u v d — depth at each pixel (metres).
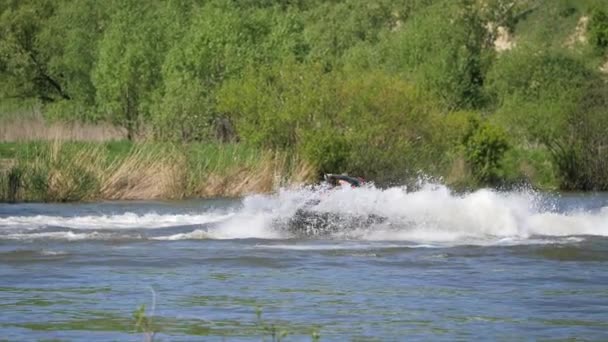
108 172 100.25
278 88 118.75
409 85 120.06
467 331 40.41
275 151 113.69
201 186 102.44
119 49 149.12
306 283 50.34
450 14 198.25
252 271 53.84
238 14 143.62
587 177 132.88
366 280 51.22
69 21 178.12
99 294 47.53
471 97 175.00
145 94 146.62
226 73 138.00
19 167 97.62
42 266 55.22
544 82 169.62
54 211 85.50
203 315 43.00
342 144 112.06
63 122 131.38
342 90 116.31
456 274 52.97
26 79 184.00
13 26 184.50
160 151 107.31
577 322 41.97
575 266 55.47
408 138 118.81
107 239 65.25
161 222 73.81
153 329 40.44
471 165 126.25
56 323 41.53
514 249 61.38
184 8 158.88
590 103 137.62
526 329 40.81
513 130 137.50
